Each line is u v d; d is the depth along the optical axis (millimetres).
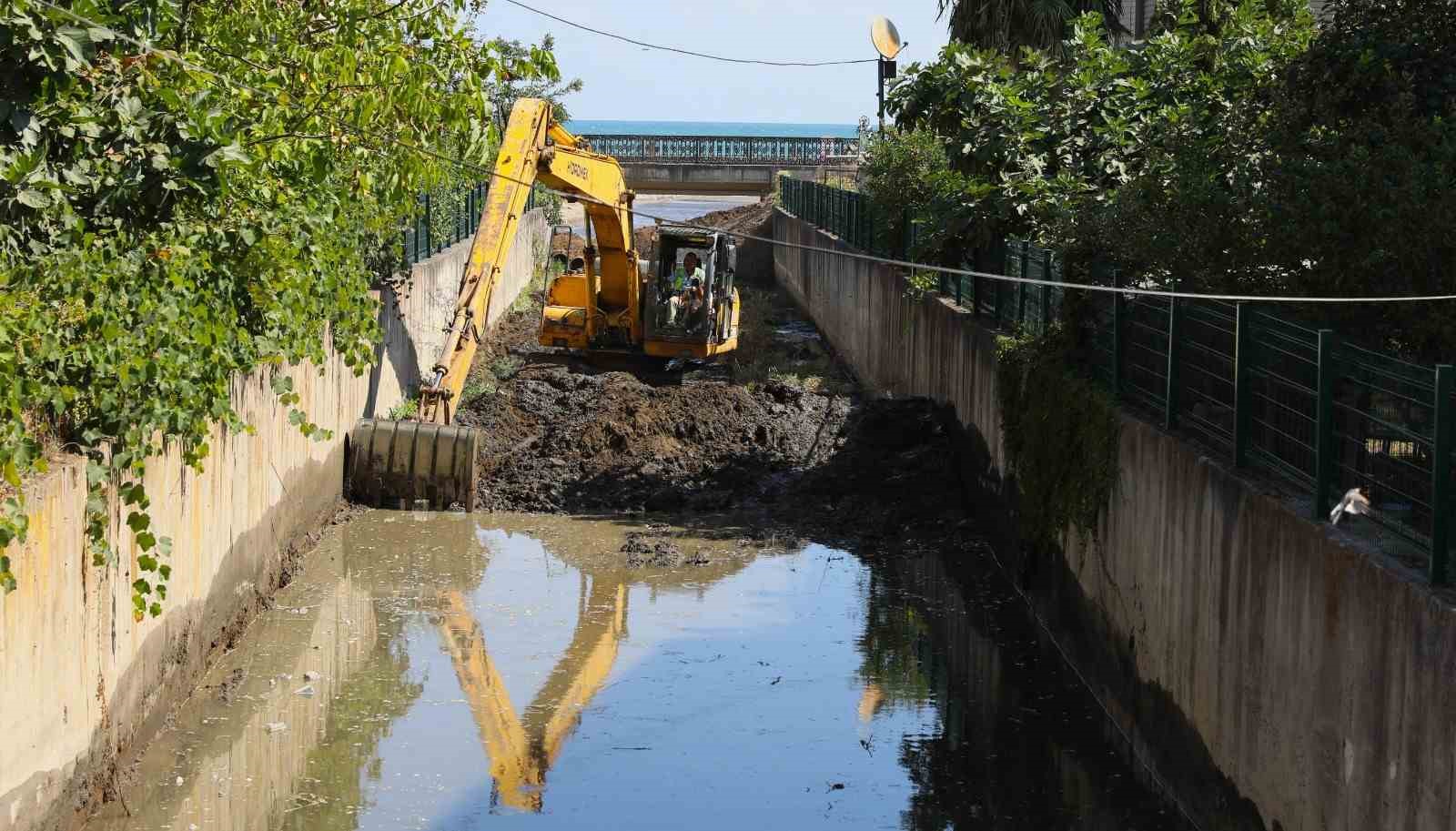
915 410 21156
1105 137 16797
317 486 17297
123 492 9828
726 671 13391
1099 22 18031
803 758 11445
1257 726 9078
